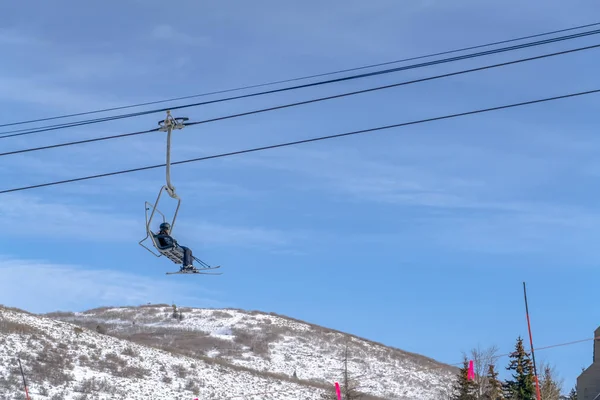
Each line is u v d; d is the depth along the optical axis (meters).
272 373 82.38
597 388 43.16
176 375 67.94
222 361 79.19
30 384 55.41
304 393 69.19
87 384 58.38
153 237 19.94
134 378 63.72
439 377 95.00
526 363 49.31
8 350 61.81
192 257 20.66
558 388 52.44
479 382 48.91
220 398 62.75
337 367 97.56
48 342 67.31
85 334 74.25
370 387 85.12
